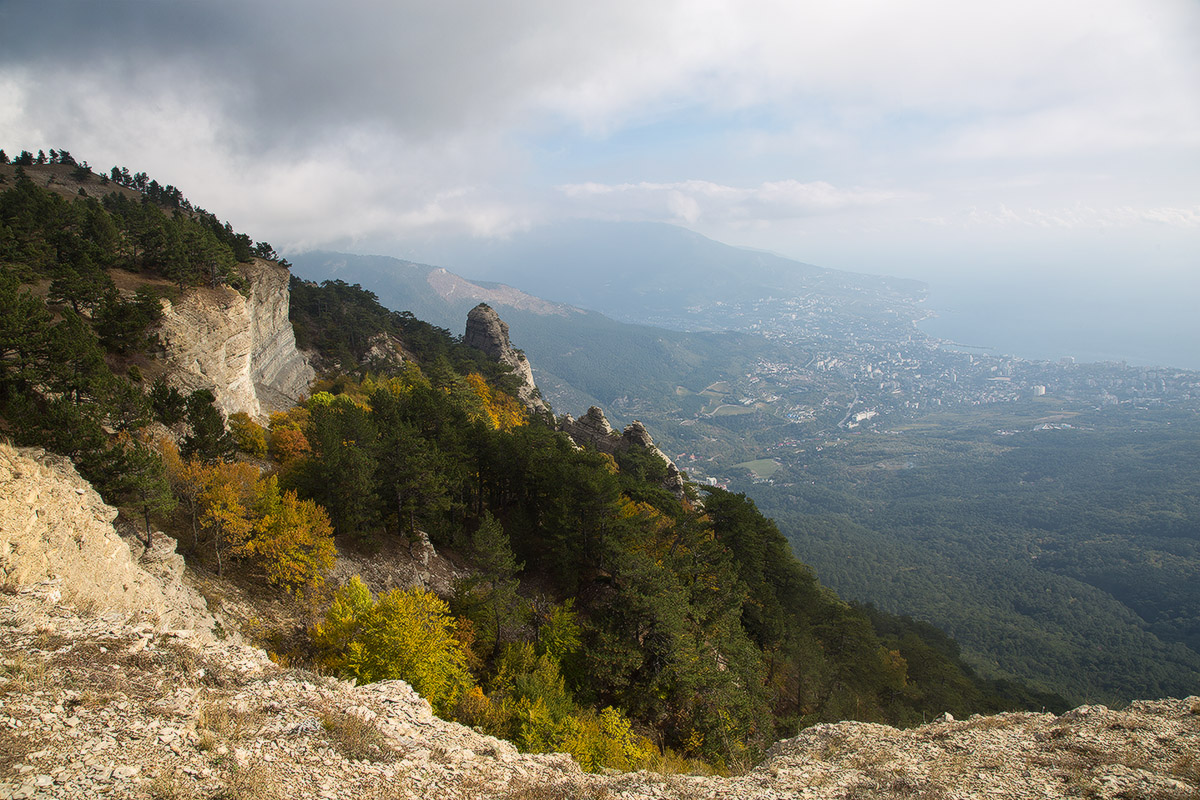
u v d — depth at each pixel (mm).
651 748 27688
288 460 45812
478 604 35406
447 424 50469
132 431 31484
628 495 58594
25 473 16953
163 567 23812
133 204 89812
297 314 105625
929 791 13945
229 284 64688
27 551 15680
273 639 25984
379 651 23766
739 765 20219
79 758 9773
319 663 25062
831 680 46625
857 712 45188
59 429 22953
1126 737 15906
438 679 24078
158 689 12406
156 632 14523
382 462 40500
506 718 24094
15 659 11859
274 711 13070
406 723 14477
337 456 36625
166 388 37062
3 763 9180
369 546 37562
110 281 48281
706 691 33000
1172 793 12883
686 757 30000
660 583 34031
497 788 13070
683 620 34875
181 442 36188
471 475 48688
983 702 58594
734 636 39312
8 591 14711
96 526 19156
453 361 116625
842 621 51969
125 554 20547
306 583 30641
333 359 100188
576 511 43500
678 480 81938
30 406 24391
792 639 47219
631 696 31891
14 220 53125
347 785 11398
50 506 17188
